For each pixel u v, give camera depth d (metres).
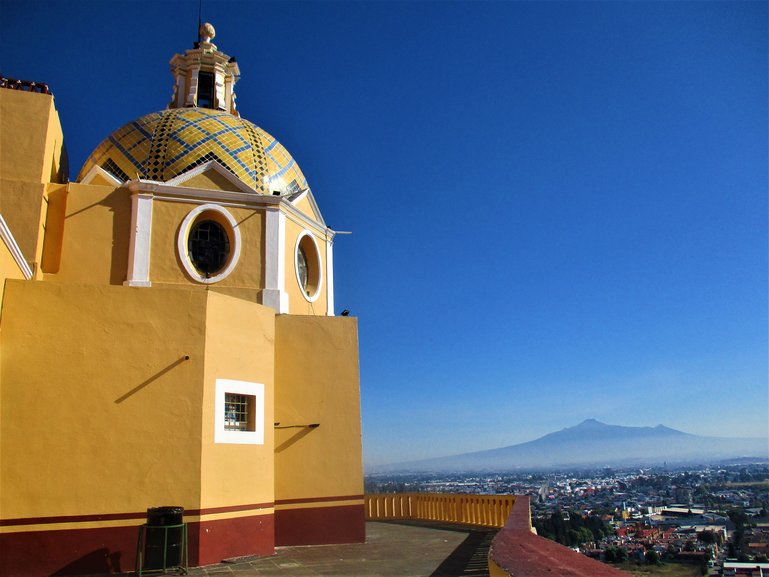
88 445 12.90
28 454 12.42
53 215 16.97
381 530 20.59
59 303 13.26
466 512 21.92
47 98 16.70
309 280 21.08
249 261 18.58
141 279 17.30
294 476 16.72
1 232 12.16
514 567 4.06
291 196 20.14
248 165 19.94
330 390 17.64
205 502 13.62
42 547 12.17
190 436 13.72
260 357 16.09
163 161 19.19
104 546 12.58
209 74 24.22
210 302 14.72
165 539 12.43
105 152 19.91
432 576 12.19
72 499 12.55
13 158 16.08
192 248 18.41
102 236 17.34
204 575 12.38
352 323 18.34
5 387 12.52
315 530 16.58
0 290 12.65
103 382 13.28
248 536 14.63
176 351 14.05
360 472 17.44
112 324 13.62
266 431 15.83
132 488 13.02
